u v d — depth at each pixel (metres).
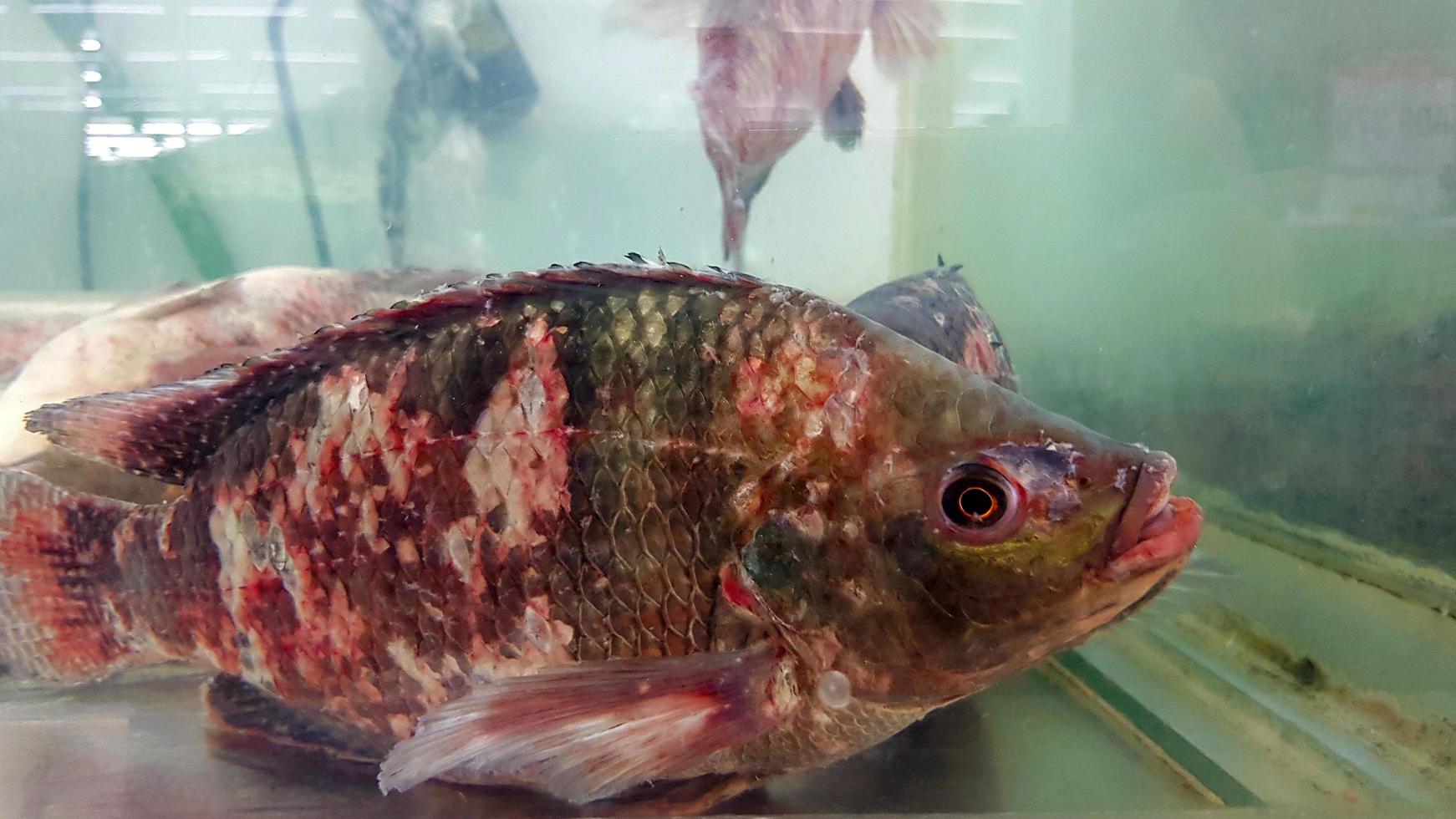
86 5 0.55
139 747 0.27
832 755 0.22
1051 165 0.57
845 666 0.20
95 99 0.56
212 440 0.25
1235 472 0.39
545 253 0.62
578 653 0.21
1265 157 0.37
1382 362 0.31
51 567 0.27
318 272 0.45
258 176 0.60
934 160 0.60
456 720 0.20
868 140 0.59
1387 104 0.31
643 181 0.59
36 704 0.30
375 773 0.25
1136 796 0.25
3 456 0.34
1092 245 0.53
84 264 0.58
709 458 0.21
